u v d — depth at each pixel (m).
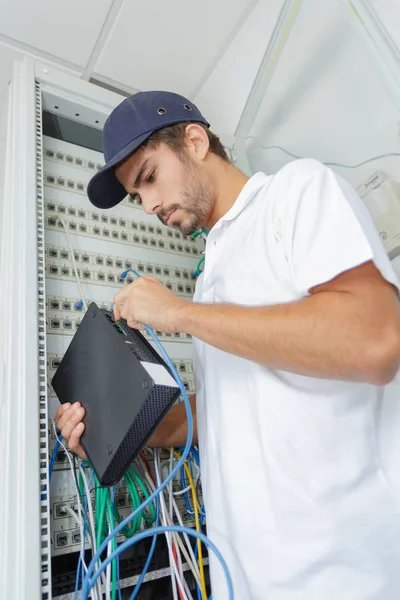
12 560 0.66
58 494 0.90
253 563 0.66
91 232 1.25
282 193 0.78
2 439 0.79
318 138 1.41
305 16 1.50
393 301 0.59
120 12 1.48
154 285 0.77
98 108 1.31
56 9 1.44
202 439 0.95
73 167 1.32
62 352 1.05
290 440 0.69
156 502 0.93
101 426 0.78
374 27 1.04
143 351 0.79
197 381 1.01
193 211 0.94
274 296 0.76
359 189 1.17
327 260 0.61
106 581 0.79
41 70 1.22
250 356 0.64
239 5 1.57
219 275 0.89
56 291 1.10
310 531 0.62
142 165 0.94
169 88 1.81
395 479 0.68
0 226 1.40
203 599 0.86
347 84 1.33
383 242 1.09
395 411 0.74
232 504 0.73
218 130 1.79
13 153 1.07
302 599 0.60
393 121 1.17
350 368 0.57
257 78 1.47
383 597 0.58
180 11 1.52
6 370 0.83
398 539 0.63
